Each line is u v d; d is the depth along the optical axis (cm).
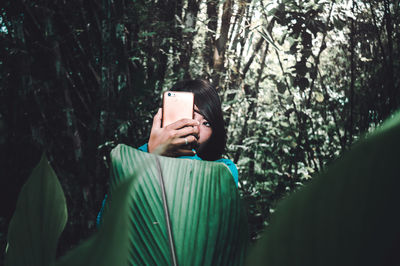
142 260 28
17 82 248
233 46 237
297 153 264
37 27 247
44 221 19
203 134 101
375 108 230
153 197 31
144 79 215
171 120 98
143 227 30
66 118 252
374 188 8
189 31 238
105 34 227
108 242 9
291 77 221
